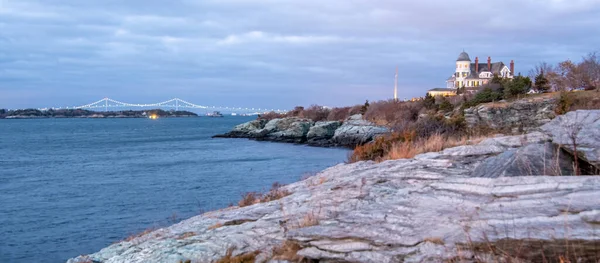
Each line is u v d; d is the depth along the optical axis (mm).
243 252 7285
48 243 16984
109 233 18016
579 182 6621
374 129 58125
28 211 22109
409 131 22250
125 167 39562
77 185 29844
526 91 42250
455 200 7137
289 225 7695
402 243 6070
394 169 11047
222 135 86688
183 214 20656
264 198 12102
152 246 8508
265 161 42344
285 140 71688
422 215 6758
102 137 91875
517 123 31297
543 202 6246
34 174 35812
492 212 6289
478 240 5617
